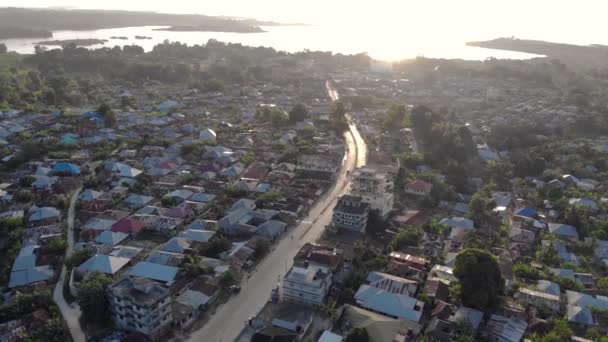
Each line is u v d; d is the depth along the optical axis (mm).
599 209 191625
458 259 130500
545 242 164750
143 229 167125
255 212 176875
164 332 113312
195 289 128125
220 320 119938
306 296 124750
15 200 185000
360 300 127312
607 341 111375
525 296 129875
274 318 117875
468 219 180000
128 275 128500
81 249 146875
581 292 136250
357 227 167125
